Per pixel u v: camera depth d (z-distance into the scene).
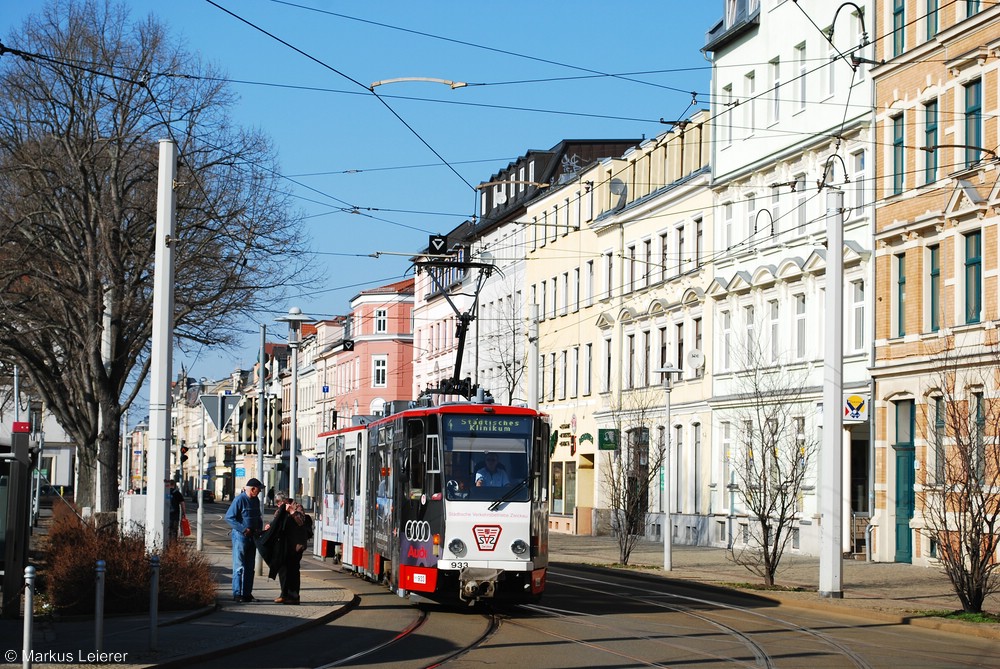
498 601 25.52
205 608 20.66
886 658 17.14
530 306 70.19
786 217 43.06
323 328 122.56
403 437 24.17
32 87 32.59
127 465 69.75
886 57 37.66
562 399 64.75
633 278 56.19
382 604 24.36
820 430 39.81
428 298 91.50
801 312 42.25
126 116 33.00
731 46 47.19
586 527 60.34
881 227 37.56
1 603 20.38
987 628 20.69
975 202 33.03
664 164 53.44
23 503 19.72
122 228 33.62
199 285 34.44
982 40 33.34
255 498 22.89
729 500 46.00
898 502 36.56
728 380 46.41
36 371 34.78
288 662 15.84
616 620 22.03
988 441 23.50
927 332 35.47
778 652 17.58
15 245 32.59
